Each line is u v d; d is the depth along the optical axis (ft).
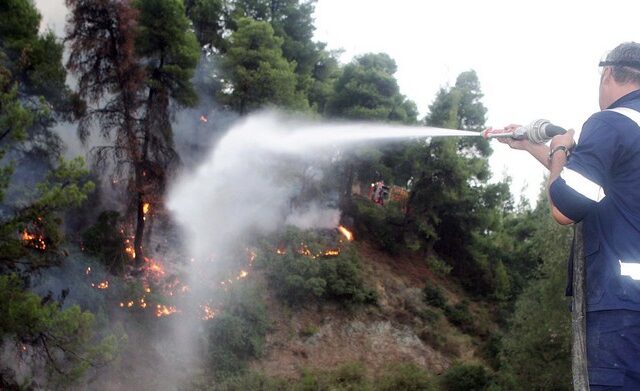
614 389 7.09
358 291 108.58
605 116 7.68
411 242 136.98
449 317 123.13
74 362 41.98
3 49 76.54
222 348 87.20
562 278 72.74
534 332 74.74
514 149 9.50
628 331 7.11
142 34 86.53
